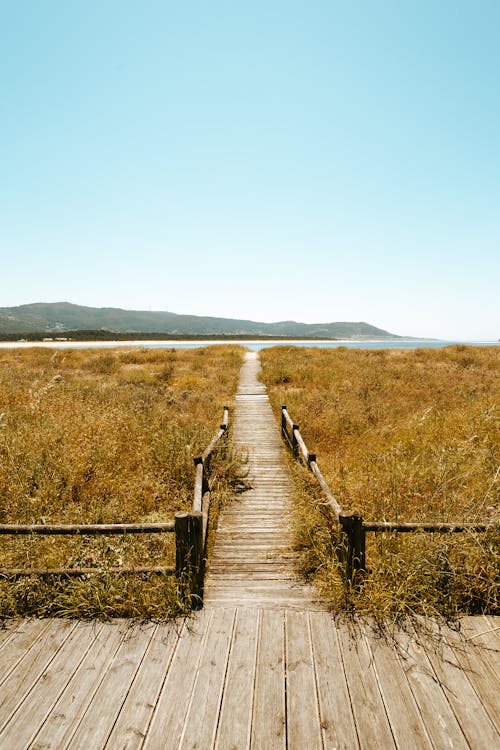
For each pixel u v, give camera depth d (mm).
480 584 3471
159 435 7926
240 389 17062
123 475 6453
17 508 5137
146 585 3559
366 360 26562
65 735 2287
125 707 2467
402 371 19484
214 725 2352
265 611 3365
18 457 6453
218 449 7027
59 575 3537
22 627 3174
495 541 3637
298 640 3029
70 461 6461
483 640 3021
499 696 2549
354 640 3023
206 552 4465
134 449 7504
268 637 3061
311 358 28266
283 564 4203
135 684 2639
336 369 20719
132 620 3252
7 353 33062
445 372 19203
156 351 34031
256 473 7191
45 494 5383
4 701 2508
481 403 10383
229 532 4977
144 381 17656
